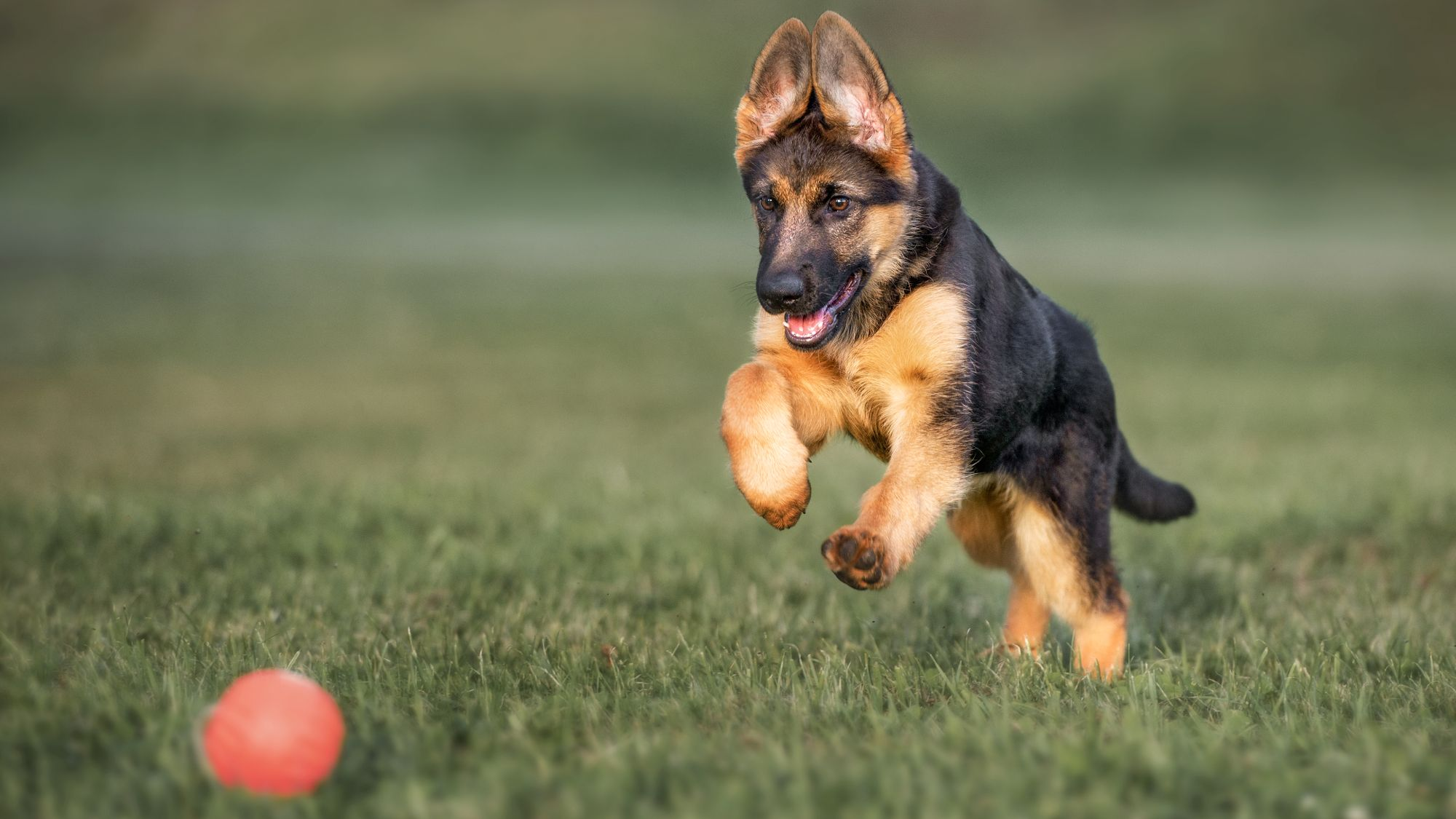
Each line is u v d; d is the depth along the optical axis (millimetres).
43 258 51156
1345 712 6445
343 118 115000
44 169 99250
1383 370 27141
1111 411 8531
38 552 10297
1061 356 8312
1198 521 12211
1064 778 5215
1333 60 120188
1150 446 17906
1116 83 119250
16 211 76750
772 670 7293
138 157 104125
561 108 116500
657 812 4910
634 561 10609
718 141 109250
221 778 5188
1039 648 8242
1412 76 116812
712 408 23453
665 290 46000
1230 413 21375
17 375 25828
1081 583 8211
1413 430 19469
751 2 137875
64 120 114312
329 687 6762
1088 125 110562
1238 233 76750
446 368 28438
